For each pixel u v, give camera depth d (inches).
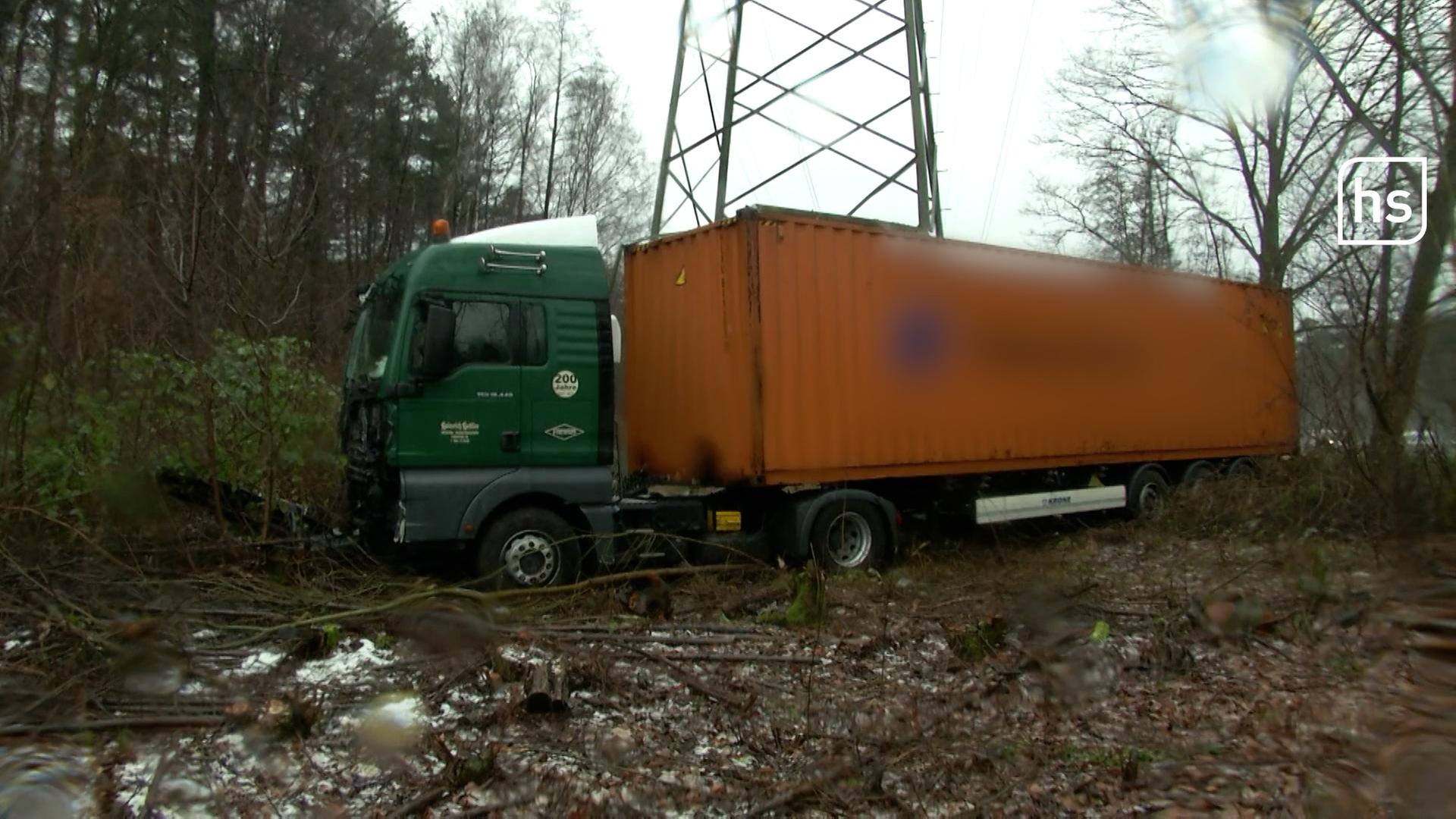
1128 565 371.6
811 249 343.0
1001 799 159.5
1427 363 289.1
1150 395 484.1
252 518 302.7
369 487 298.0
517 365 298.5
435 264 291.0
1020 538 440.1
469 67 1237.1
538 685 188.2
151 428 296.2
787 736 183.9
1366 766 169.5
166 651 200.4
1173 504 472.4
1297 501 401.4
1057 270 438.3
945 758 174.4
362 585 275.6
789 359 333.1
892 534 367.2
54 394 280.7
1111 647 239.9
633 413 375.6
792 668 226.2
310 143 737.0
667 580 323.0
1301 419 468.8
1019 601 278.7
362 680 200.7
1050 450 430.9
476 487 290.2
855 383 354.3
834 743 179.2
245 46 697.0
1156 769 172.1
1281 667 233.8
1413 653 222.1
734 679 214.5
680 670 215.0
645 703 199.5
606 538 305.4
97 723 171.6
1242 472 506.3
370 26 875.4
